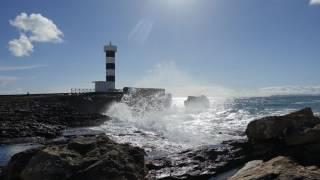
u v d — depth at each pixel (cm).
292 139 2122
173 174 1739
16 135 3356
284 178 1065
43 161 1296
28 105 5334
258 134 2289
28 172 1288
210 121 4769
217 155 2120
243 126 3959
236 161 2008
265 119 2314
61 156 1311
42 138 3309
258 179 1088
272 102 10744
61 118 4647
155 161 1967
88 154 1377
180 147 2577
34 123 3997
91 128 4141
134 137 3192
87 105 5875
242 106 9112
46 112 4959
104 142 1515
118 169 1308
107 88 7569
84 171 1267
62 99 5950
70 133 3644
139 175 1395
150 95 7712
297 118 2311
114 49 7575
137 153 1538
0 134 3328
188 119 5216
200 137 3116
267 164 1241
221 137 3084
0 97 6241
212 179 1730
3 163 2192
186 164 1925
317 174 1090
